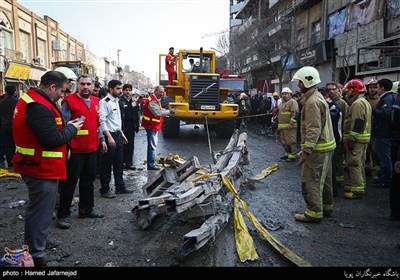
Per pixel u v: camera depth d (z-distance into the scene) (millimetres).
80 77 4613
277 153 10516
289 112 9094
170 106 12055
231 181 5270
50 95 3553
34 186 3418
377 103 6637
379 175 6852
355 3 18391
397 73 11781
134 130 8078
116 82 5906
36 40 31344
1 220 4906
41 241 3498
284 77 29312
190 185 4254
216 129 13766
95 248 3980
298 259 3625
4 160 9359
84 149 4609
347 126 6164
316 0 23703
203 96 12258
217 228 4035
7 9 25672
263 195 6105
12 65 23406
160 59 14281
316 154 4652
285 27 27188
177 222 4758
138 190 6426
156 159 8969
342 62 19344
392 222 4859
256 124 19188
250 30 33344
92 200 5008
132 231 4484
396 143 4969
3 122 8266
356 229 4598
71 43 43375
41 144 3340
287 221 4867
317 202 4738
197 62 13758
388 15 15500
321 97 4672
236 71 39906
